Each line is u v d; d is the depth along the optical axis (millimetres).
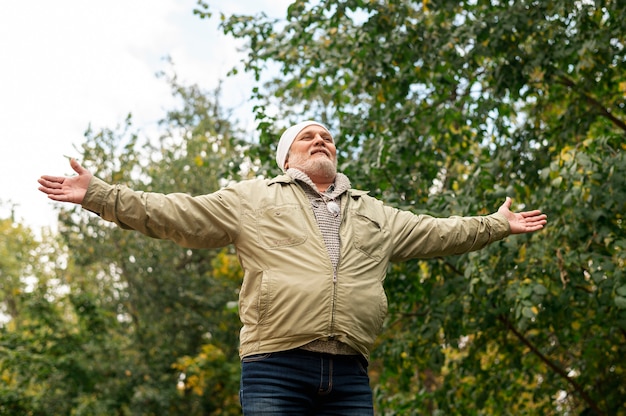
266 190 3197
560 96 7578
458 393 7777
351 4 7066
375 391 7969
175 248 18141
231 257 15227
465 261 6402
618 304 5141
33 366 14742
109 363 16219
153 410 16938
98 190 2994
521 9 6883
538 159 7117
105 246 17484
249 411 2939
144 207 3023
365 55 7328
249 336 3025
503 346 7348
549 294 6176
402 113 7590
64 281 18938
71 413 15594
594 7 6695
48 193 2965
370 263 3154
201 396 17625
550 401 8047
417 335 7234
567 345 7656
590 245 5996
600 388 7352
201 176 17672
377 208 3363
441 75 7406
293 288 2961
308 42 7719
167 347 17828
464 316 6930
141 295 17906
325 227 3139
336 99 7816
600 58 6891
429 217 3455
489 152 7668
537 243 6094
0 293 23250
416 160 7348
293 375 2938
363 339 3025
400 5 7078
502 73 7031
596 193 5473
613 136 6109
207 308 18344
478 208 6422
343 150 7699
